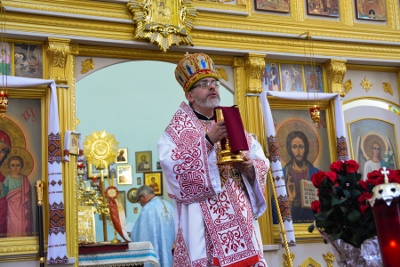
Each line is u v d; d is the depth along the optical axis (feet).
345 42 30.96
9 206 23.98
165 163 14.97
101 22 25.89
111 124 43.75
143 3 26.35
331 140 30.68
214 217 14.98
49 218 23.53
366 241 10.98
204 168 14.57
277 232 28.22
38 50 25.39
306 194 29.58
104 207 28.94
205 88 15.75
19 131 24.70
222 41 28.32
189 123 15.74
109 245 26.35
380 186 9.48
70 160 24.93
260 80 29.19
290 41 29.78
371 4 32.22
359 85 32.24
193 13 27.53
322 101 30.81
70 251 24.20
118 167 42.80
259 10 29.50
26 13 24.62
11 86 23.88
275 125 29.78
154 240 30.68
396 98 32.96
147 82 45.16
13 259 23.41
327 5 31.09
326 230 11.39
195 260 14.76
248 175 15.53
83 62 26.32
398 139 32.45
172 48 27.32
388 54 31.96
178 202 15.44
